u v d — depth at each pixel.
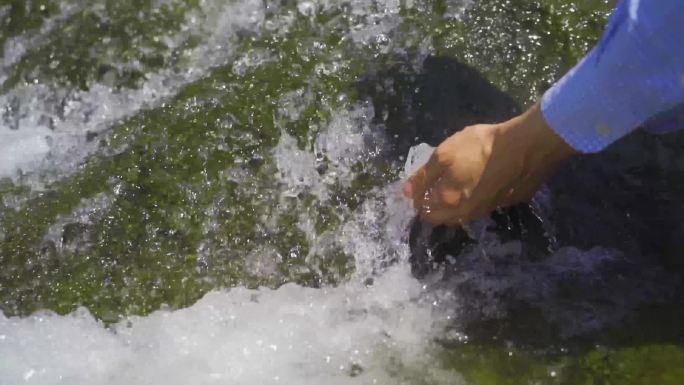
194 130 2.39
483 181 1.92
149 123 2.43
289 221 2.20
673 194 2.22
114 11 2.69
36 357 2.01
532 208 2.18
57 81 2.56
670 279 2.08
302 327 2.05
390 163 2.30
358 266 2.14
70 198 2.27
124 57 2.59
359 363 1.99
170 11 2.68
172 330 2.04
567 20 2.58
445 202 1.97
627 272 2.10
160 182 2.28
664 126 2.04
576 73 1.74
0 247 2.17
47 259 2.15
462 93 2.42
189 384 1.96
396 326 2.05
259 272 2.13
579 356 1.96
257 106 2.42
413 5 2.64
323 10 2.66
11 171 2.37
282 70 2.51
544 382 1.92
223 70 2.54
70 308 2.07
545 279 2.10
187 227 2.19
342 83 2.46
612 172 2.25
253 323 2.05
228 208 2.22
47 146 2.43
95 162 2.35
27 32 2.66
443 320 2.05
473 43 2.54
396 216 2.19
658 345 1.96
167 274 2.12
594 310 2.04
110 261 2.14
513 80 2.45
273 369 1.98
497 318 2.04
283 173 2.29
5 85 2.56
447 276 2.12
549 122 1.80
